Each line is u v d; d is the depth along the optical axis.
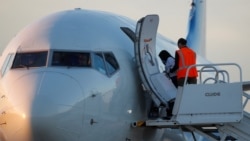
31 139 34.97
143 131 42.88
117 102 39.81
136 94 42.03
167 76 44.09
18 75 38.12
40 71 37.62
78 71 38.06
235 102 38.16
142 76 42.06
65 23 42.16
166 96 42.03
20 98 35.78
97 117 37.75
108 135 39.22
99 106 37.94
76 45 40.00
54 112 34.88
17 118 35.12
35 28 42.44
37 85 36.12
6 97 36.91
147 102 43.25
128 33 45.59
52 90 35.75
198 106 38.97
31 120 34.47
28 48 40.28
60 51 39.41
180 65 43.12
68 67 38.31
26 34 42.34
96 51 40.19
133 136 41.91
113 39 42.78
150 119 43.31
